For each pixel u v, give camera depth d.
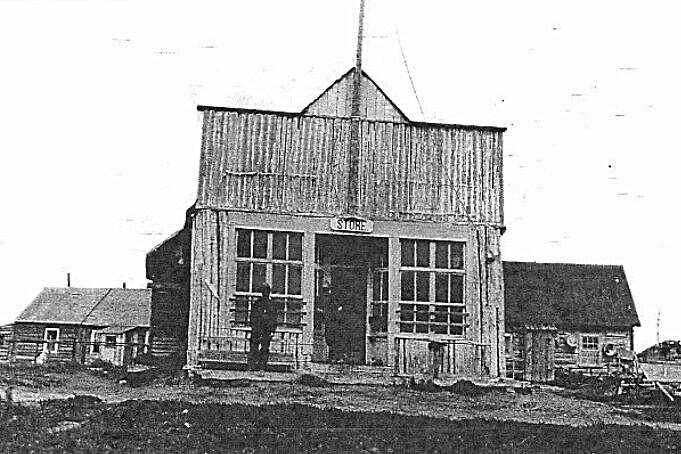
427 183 28.75
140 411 18.98
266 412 19.20
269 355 26.39
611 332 49.38
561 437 18.64
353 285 29.11
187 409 19.34
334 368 26.53
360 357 28.84
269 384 24.03
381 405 21.52
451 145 29.06
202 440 17.28
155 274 32.88
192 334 26.88
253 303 26.22
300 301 27.62
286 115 28.56
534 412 21.80
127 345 31.28
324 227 28.09
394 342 27.80
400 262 28.23
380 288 28.53
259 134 28.34
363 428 18.41
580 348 49.00
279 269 27.70
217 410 19.23
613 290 51.09
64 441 16.89
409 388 24.45
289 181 28.20
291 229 27.94
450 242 28.50
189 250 30.41
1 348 42.06
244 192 27.94
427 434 18.27
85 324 48.56
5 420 18.12
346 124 28.80
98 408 19.44
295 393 22.70
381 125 28.92
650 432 19.56
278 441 17.41
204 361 26.12
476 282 28.36
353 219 28.22
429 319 28.09
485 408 21.95
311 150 28.48
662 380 27.30
